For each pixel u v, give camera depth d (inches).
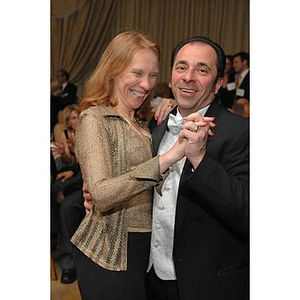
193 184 81.7
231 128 85.2
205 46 85.8
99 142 80.7
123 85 84.9
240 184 83.4
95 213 85.3
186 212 84.4
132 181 77.7
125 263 83.7
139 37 85.2
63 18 117.4
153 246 86.3
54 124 122.0
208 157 81.4
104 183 78.3
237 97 107.8
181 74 85.7
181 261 84.7
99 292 84.5
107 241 84.4
